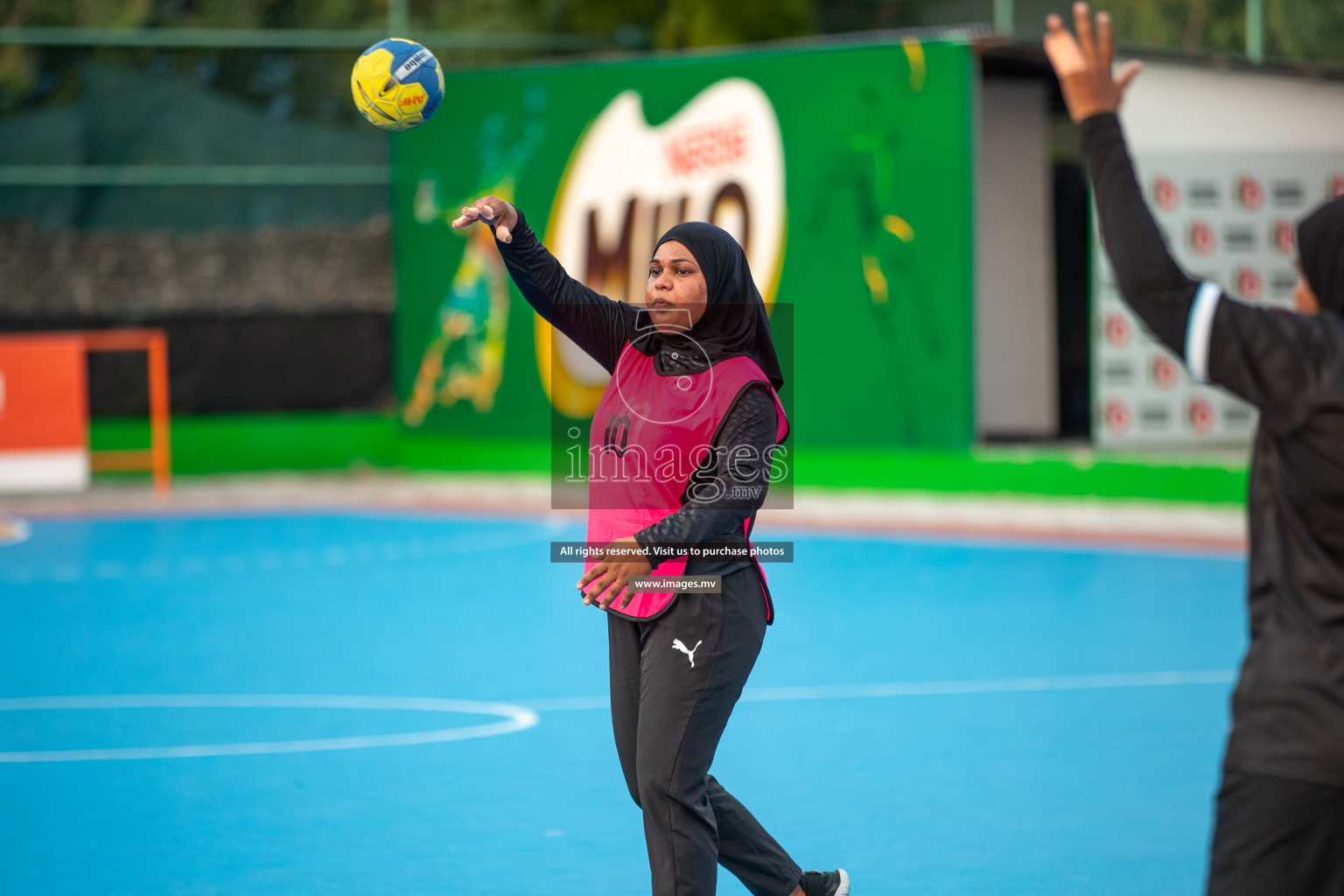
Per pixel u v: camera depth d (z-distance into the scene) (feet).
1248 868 34.73
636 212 211.82
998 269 206.08
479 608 130.93
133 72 234.38
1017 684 97.60
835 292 197.06
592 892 59.82
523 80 221.66
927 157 190.19
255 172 235.40
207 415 231.50
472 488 216.95
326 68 243.60
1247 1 231.30
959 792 73.41
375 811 71.36
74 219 230.89
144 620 126.21
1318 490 34.63
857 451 196.03
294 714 92.27
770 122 199.82
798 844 65.57
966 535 169.17
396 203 236.43
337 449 235.61
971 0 267.59
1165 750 80.79
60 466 203.31
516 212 51.24
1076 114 36.88
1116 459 180.34
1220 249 197.47
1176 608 124.16
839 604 128.98
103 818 70.64
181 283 231.91
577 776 77.46
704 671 46.01
